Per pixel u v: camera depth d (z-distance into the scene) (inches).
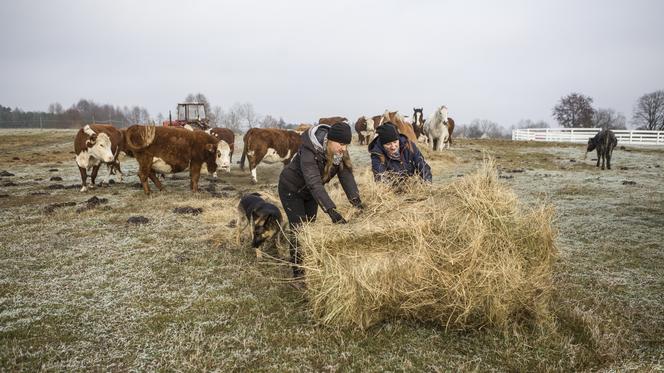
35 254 203.6
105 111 3666.3
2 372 108.3
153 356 117.4
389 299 126.6
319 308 132.2
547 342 119.2
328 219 155.6
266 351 119.0
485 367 110.3
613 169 574.6
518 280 122.6
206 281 170.2
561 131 1353.3
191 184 373.7
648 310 140.3
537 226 131.3
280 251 195.6
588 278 168.6
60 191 382.3
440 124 687.7
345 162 147.3
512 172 530.3
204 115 903.1
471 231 124.9
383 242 130.6
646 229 243.9
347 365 112.3
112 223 263.1
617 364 109.1
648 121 2561.5
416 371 109.7
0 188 401.1
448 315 127.0
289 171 151.3
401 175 163.8
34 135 1339.8
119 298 154.8
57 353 118.0
